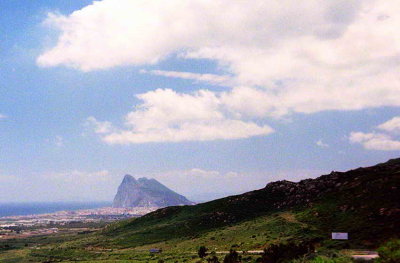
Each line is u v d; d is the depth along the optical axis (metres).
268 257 100.00
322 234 133.75
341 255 80.50
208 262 122.94
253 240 151.00
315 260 75.81
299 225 155.88
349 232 125.81
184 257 149.00
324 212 162.00
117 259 174.50
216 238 176.88
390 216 128.25
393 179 164.25
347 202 161.00
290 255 95.50
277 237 145.50
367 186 170.50
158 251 179.25
